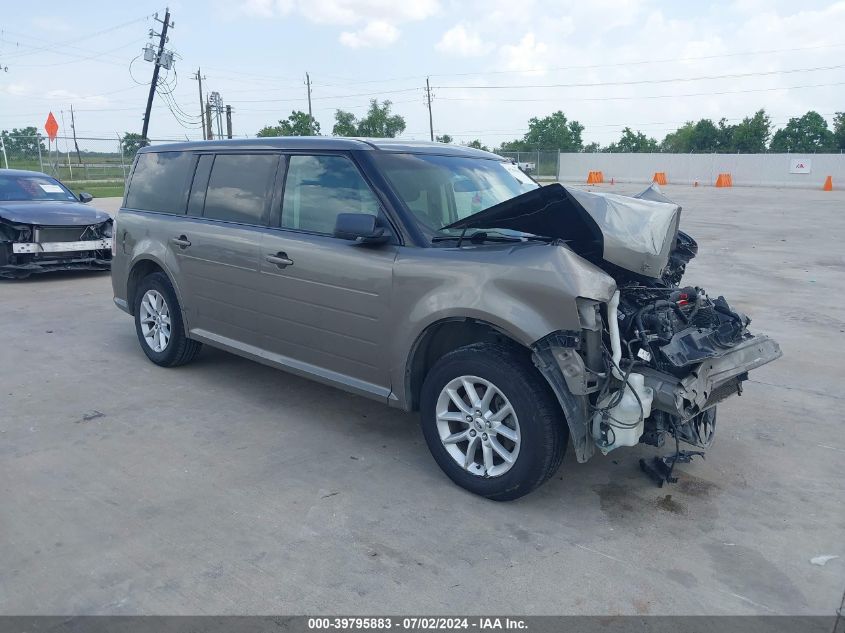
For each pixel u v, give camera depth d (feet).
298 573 10.12
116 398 17.21
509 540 11.07
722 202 88.84
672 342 11.44
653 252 11.64
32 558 10.40
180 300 18.25
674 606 9.50
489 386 11.89
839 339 22.99
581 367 10.99
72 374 19.03
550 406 11.41
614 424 11.21
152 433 15.11
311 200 15.03
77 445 14.43
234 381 18.62
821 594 9.80
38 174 38.11
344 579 10.00
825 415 16.52
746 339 12.74
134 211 20.13
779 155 143.33
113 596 9.55
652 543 11.04
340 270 13.89
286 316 15.28
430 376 12.73
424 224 13.51
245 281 16.11
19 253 31.83
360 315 13.70
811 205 82.94
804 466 13.84
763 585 10.00
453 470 12.67
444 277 12.30
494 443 12.04
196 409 16.56
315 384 18.49
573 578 10.09
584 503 12.28
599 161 167.12
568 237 12.80
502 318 11.40
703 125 215.72
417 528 11.38
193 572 10.11
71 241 33.37
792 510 12.13
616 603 9.55
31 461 13.65
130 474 13.16
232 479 13.02
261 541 10.94
